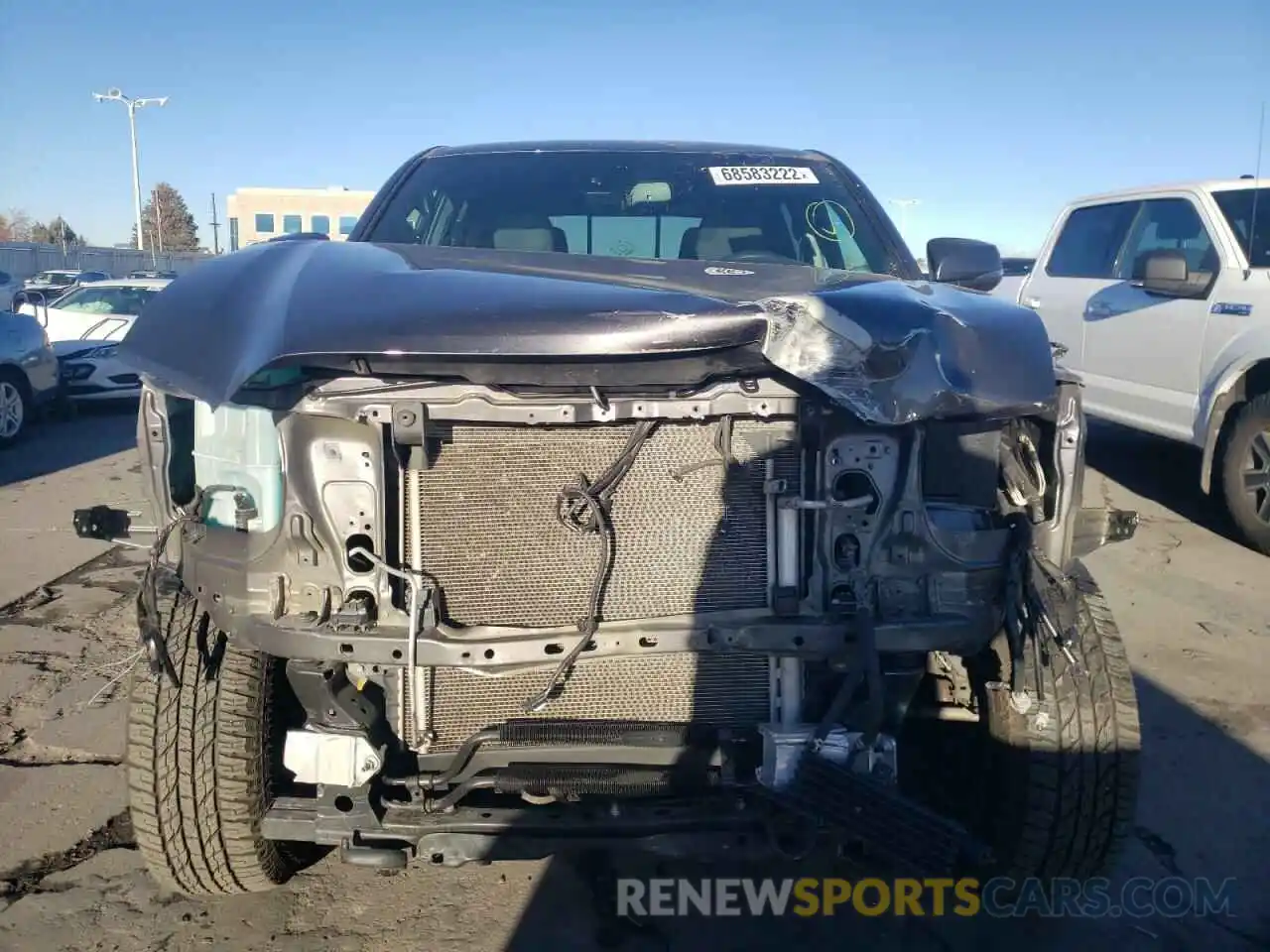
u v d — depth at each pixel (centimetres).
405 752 264
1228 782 382
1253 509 654
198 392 239
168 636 277
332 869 331
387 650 244
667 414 245
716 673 260
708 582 255
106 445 1074
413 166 423
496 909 312
